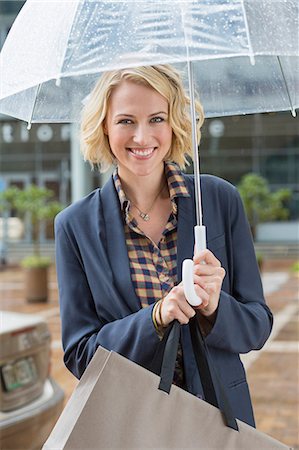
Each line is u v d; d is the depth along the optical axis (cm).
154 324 196
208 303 196
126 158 208
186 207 219
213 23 185
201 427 188
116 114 204
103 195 222
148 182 219
